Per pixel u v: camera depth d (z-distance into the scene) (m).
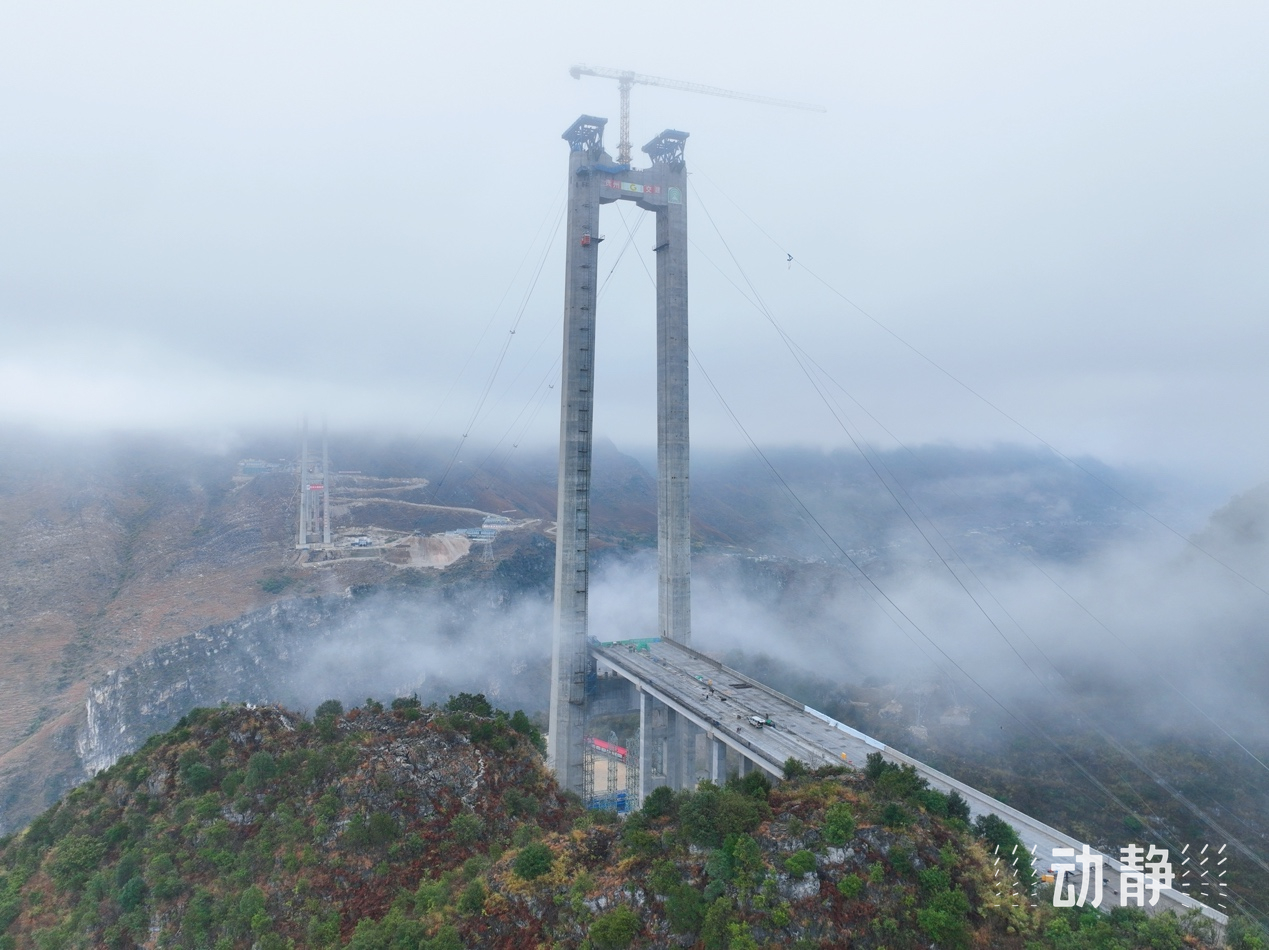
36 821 68.75
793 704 85.19
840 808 48.12
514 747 68.19
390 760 60.84
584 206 112.25
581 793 111.69
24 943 56.91
